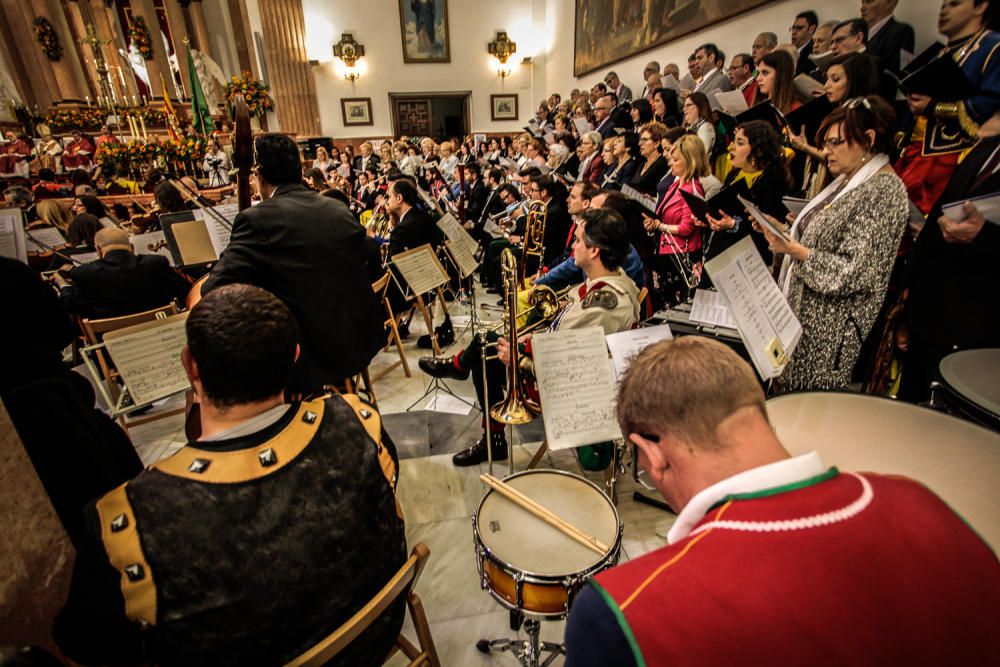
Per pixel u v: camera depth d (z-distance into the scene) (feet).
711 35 14.90
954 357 4.33
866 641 1.35
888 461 3.25
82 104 33.35
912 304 6.41
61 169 29.37
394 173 14.53
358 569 2.70
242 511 2.26
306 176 15.42
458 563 5.68
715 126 10.52
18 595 2.78
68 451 3.52
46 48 33.60
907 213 4.66
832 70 7.35
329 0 34.19
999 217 5.34
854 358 5.14
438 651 4.68
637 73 20.71
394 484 3.01
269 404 2.52
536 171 14.05
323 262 5.28
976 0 5.85
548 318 6.30
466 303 14.64
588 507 4.01
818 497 1.57
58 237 12.16
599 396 4.50
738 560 1.45
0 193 21.30
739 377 1.77
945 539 1.55
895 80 7.29
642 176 11.11
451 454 7.66
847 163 4.92
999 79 5.44
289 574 2.38
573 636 1.51
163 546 2.11
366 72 36.01
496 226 12.17
